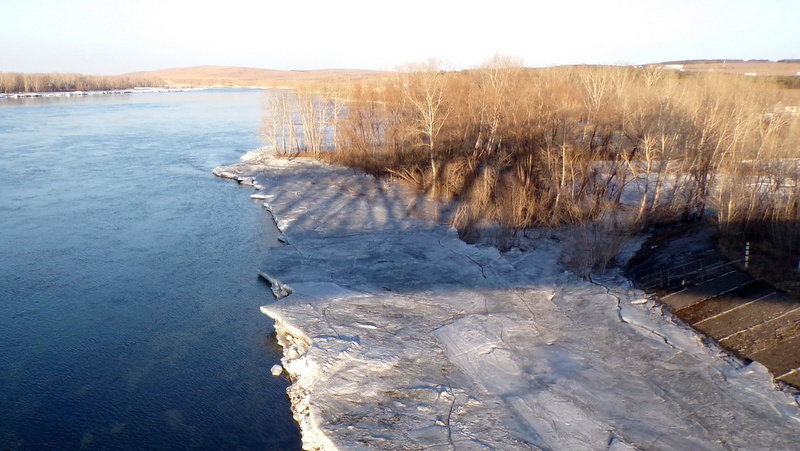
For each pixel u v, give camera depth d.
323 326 22.20
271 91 85.38
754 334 20.05
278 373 20.62
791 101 38.88
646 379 18.31
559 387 18.09
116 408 18.70
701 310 22.11
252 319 24.75
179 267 29.97
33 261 30.14
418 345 20.81
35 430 17.59
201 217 38.69
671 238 29.39
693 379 18.12
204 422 18.11
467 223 34.84
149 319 24.50
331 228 35.62
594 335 21.08
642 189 39.75
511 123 40.84
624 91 42.66
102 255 31.30
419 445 15.77
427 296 24.91
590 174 37.88
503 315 22.94
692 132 32.50
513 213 34.38
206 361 21.50
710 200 32.97
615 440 15.73
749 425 15.98
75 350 21.97
